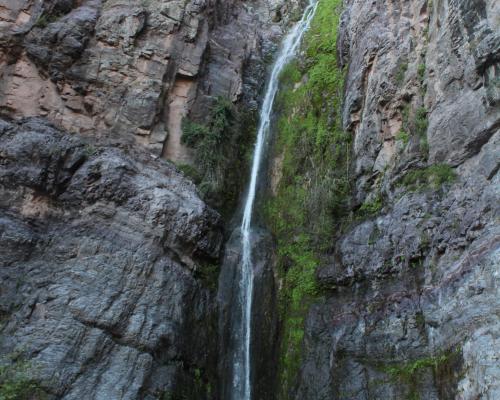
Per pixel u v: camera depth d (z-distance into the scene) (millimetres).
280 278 15211
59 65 14961
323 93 18062
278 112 19266
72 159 13422
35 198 12695
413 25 14352
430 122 12547
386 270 12398
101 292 11992
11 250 11812
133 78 16141
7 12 14742
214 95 18219
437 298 10625
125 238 13008
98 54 15773
